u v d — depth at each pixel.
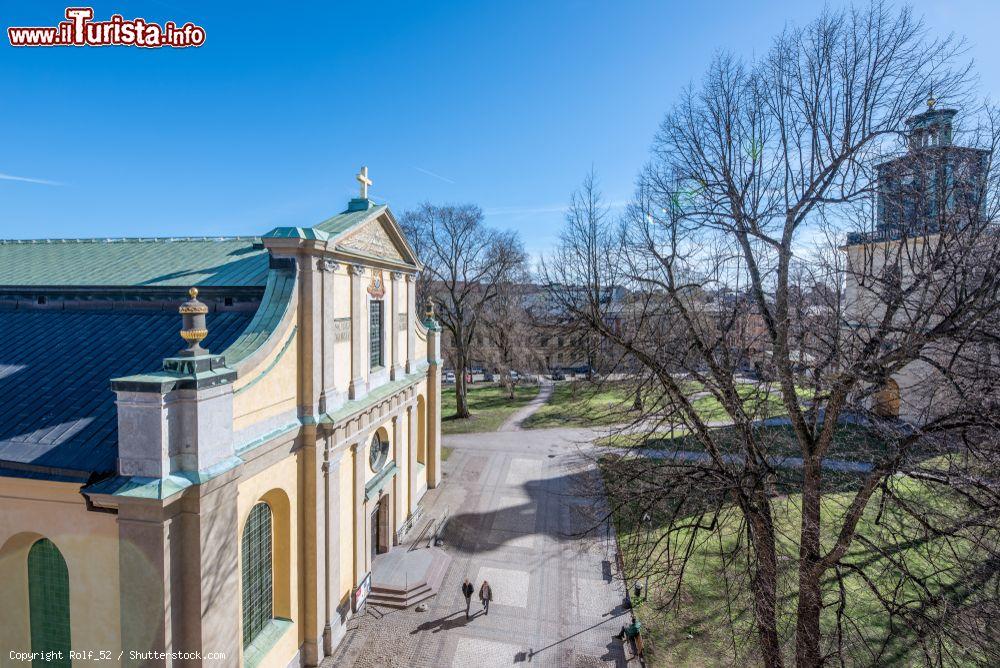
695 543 19.62
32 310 15.23
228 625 9.89
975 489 10.79
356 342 16.06
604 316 17.59
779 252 11.05
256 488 11.59
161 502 8.41
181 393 8.98
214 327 14.03
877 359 10.04
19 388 11.38
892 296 10.63
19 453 9.41
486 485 27.44
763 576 11.02
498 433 37.69
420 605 16.66
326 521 14.21
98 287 15.02
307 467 13.57
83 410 10.58
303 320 13.30
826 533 18.66
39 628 10.52
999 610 9.80
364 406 15.96
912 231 11.11
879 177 10.83
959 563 11.43
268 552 12.95
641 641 14.38
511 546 20.89
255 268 16.06
